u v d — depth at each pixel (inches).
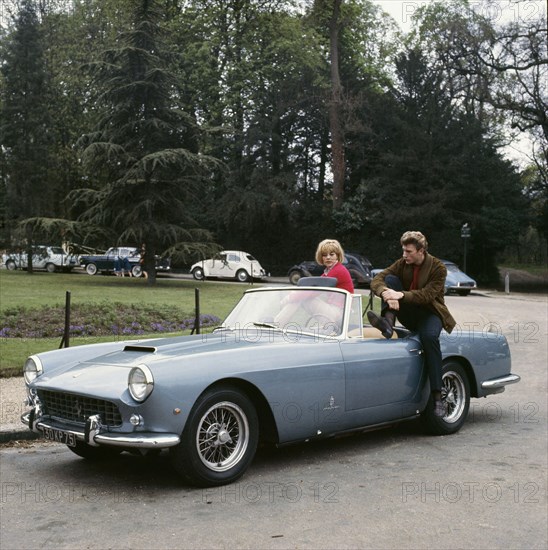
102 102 1274.6
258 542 159.2
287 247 1852.9
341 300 253.9
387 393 250.2
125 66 1247.5
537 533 167.9
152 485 206.4
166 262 1283.2
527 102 1440.7
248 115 1764.3
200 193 1339.8
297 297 260.7
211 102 1771.7
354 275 1402.6
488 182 1656.0
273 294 266.8
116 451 251.0
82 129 1804.9
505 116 1533.0
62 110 1802.4
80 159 1253.1
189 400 194.9
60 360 232.1
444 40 1454.2
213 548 155.4
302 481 210.5
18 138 1584.6
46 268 1748.3
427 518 177.6
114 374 206.4
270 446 257.0
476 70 1412.4
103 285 1203.2
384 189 1647.4
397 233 1675.7
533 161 1814.7
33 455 248.8
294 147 1852.9
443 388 280.8
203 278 1584.6
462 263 1727.4
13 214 1588.3
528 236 3097.9
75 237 1266.0
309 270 1424.7
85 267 1749.5
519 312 927.7
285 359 219.6
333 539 161.6
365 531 167.3
